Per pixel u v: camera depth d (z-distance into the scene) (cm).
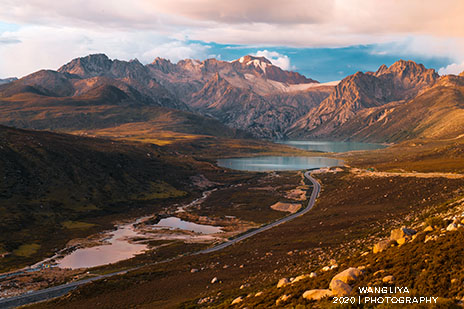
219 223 18425
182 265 10119
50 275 10831
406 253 3397
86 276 10488
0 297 9000
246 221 18488
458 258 2795
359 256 4438
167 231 17088
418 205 12769
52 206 19988
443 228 3709
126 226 18288
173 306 5600
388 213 12469
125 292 7950
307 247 9525
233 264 9144
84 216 19712
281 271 6906
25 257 12925
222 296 5431
